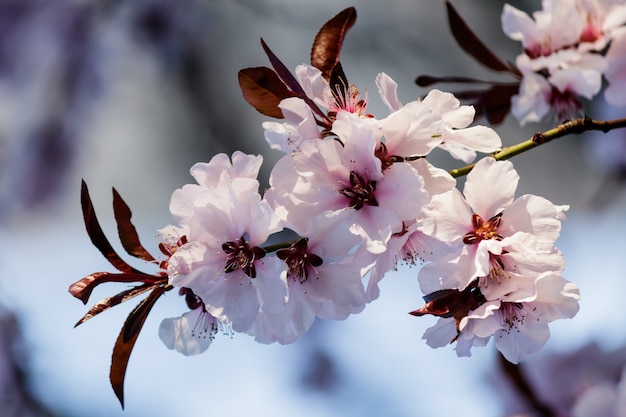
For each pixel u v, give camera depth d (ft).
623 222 3.16
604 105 2.73
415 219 1.71
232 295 1.70
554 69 1.94
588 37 1.96
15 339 3.07
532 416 2.17
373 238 1.68
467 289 1.71
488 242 1.69
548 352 2.19
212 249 1.70
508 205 1.71
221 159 1.72
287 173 1.70
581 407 2.13
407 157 1.71
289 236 2.80
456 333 1.72
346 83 1.73
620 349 2.20
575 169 3.49
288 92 1.72
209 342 1.74
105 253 1.72
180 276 1.70
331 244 1.70
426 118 1.69
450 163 3.54
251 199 1.69
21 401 3.03
